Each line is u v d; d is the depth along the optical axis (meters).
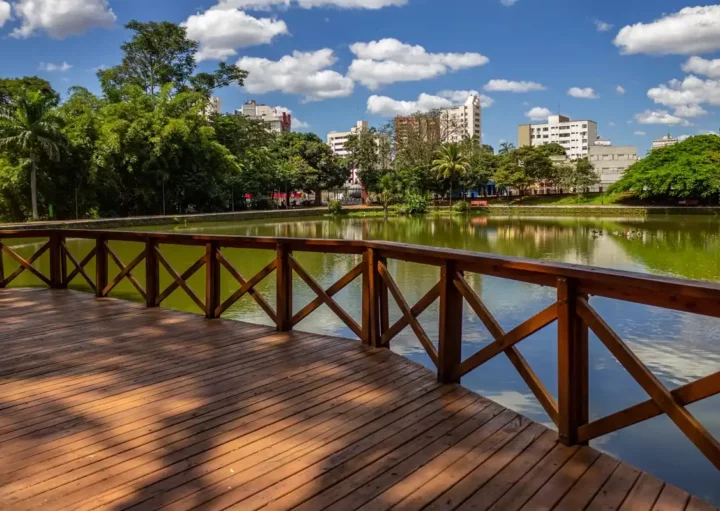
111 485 2.13
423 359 5.75
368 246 3.89
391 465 2.27
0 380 3.40
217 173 37.94
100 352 4.01
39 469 2.26
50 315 5.25
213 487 2.11
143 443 2.50
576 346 2.39
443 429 2.61
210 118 41.62
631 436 3.90
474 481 2.14
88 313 5.34
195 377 3.42
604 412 4.39
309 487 2.11
